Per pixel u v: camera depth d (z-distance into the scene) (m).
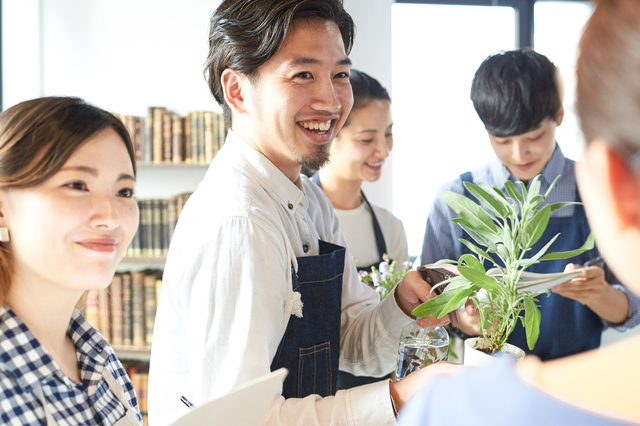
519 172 1.66
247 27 1.04
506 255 1.05
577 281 1.47
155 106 3.28
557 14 3.27
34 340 0.72
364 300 1.38
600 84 0.29
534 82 1.55
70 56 3.30
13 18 3.21
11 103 3.20
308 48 1.04
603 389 0.31
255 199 1.03
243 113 1.13
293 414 0.89
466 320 1.31
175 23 3.25
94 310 2.99
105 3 3.28
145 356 3.13
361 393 0.88
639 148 0.28
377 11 3.11
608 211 0.30
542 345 1.64
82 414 0.76
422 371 0.88
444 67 3.23
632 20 0.28
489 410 0.33
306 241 1.18
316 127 1.08
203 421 0.69
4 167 0.69
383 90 1.85
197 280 0.97
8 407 0.67
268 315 0.94
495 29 3.24
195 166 3.04
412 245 3.27
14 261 0.73
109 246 0.74
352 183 1.91
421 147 3.24
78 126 0.71
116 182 0.76
